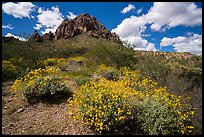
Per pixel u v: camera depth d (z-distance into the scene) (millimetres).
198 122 4418
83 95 4984
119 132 4238
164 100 4953
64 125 4477
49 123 4551
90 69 9789
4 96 5840
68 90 6250
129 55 11078
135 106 4691
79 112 4508
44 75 7488
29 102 5504
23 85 6238
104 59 10805
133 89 5969
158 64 9180
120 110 4258
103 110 4336
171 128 4055
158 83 6746
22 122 4559
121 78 7715
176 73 7926
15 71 8211
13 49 11797
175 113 4383
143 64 9773
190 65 13266
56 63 12328
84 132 4242
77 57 15312
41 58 12797
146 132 4219
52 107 5312
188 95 5625
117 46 11242
